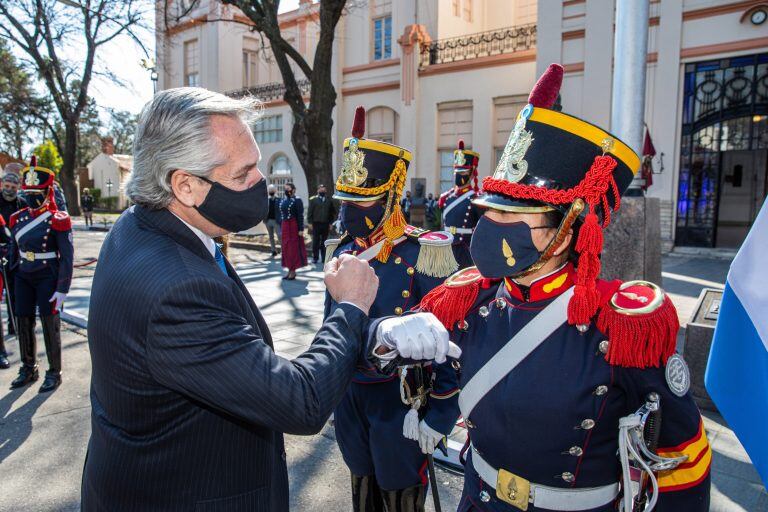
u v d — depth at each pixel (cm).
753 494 282
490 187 141
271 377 113
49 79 2673
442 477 311
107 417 127
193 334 112
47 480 317
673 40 1257
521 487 140
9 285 516
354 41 2062
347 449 236
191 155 122
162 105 126
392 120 1984
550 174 134
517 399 136
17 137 3322
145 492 122
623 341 126
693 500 131
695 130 1274
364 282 140
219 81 2408
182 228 128
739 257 159
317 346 126
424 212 1545
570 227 136
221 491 124
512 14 2017
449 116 1809
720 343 164
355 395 228
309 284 934
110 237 133
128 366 116
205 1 2386
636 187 544
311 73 1488
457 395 190
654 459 129
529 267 139
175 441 120
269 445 133
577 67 1398
